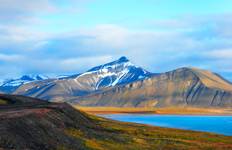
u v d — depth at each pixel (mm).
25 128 74812
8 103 150375
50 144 74250
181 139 119812
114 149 88938
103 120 166500
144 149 94312
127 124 164375
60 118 109625
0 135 63312
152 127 157375
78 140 88875
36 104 143750
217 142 118625
